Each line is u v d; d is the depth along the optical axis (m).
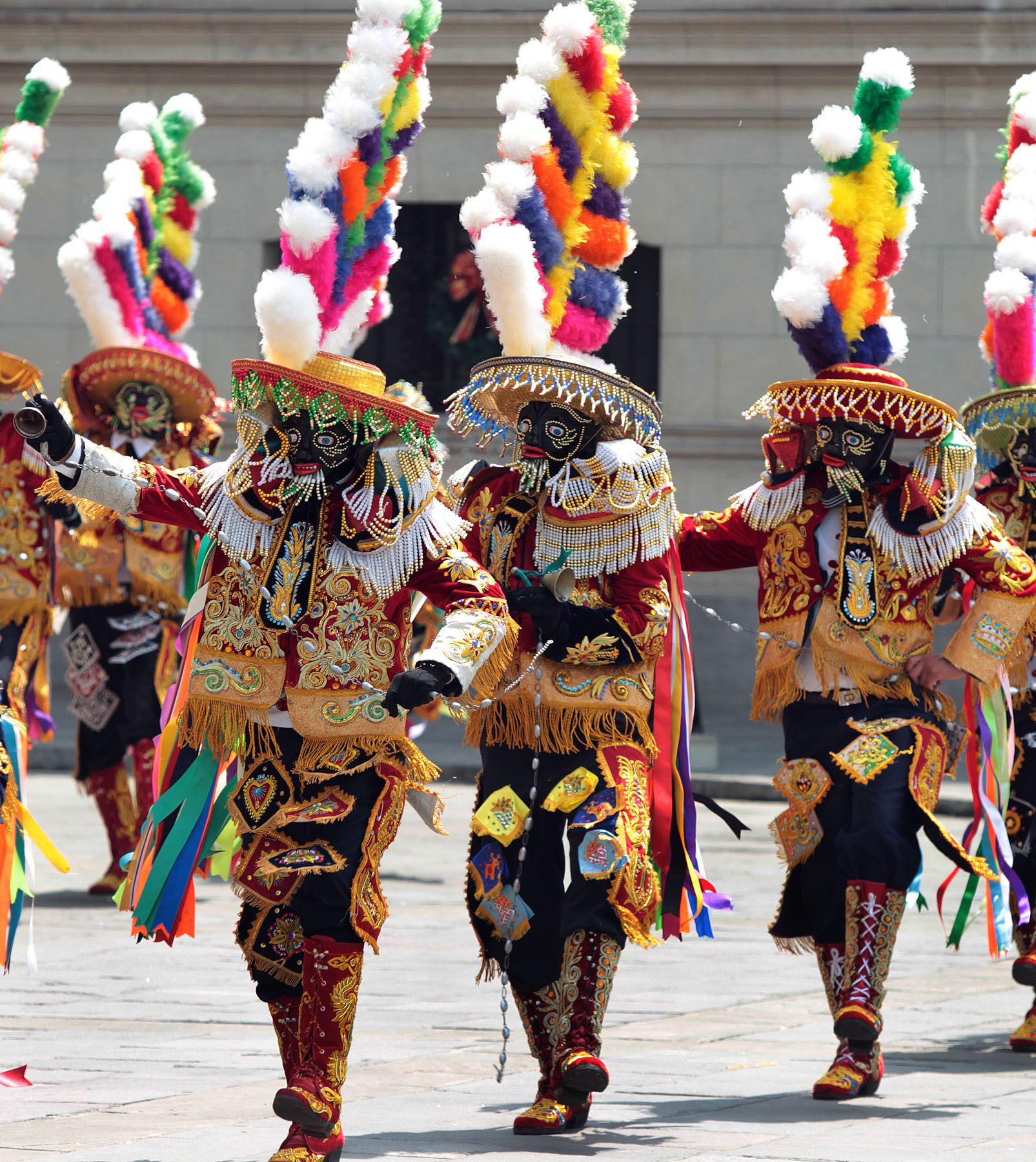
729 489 71.00
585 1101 18.80
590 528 19.58
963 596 24.02
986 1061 22.98
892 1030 25.05
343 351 17.84
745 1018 25.45
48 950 30.22
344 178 17.31
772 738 66.75
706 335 71.12
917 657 21.73
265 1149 17.70
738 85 70.31
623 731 19.78
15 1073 20.39
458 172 71.25
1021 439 25.80
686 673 20.41
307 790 17.09
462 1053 22.94
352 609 16.95
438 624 38.78
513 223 19.95
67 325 73.12
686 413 71.38
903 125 68.94
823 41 69.19
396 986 27.28
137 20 71.88
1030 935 25.25
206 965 28.95
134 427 35.44
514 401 20.23
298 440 16.75
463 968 28.77
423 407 28.08
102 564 35.47
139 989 26.92
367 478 16.89
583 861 19.08
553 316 20.08
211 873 21.06
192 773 17.50
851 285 21.97
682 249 71.12
